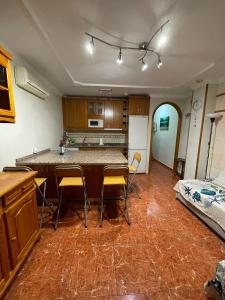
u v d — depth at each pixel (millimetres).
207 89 3234
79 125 4848
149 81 3395
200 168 3533
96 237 2000
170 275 1502
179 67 2609
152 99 4598
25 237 1543
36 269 1545
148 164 4840
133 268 1570
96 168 2742
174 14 1411
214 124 3264
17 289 1358
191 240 1973
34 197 1750
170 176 4617
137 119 4574
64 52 2146
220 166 3123
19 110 2367
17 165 2320
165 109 5762
